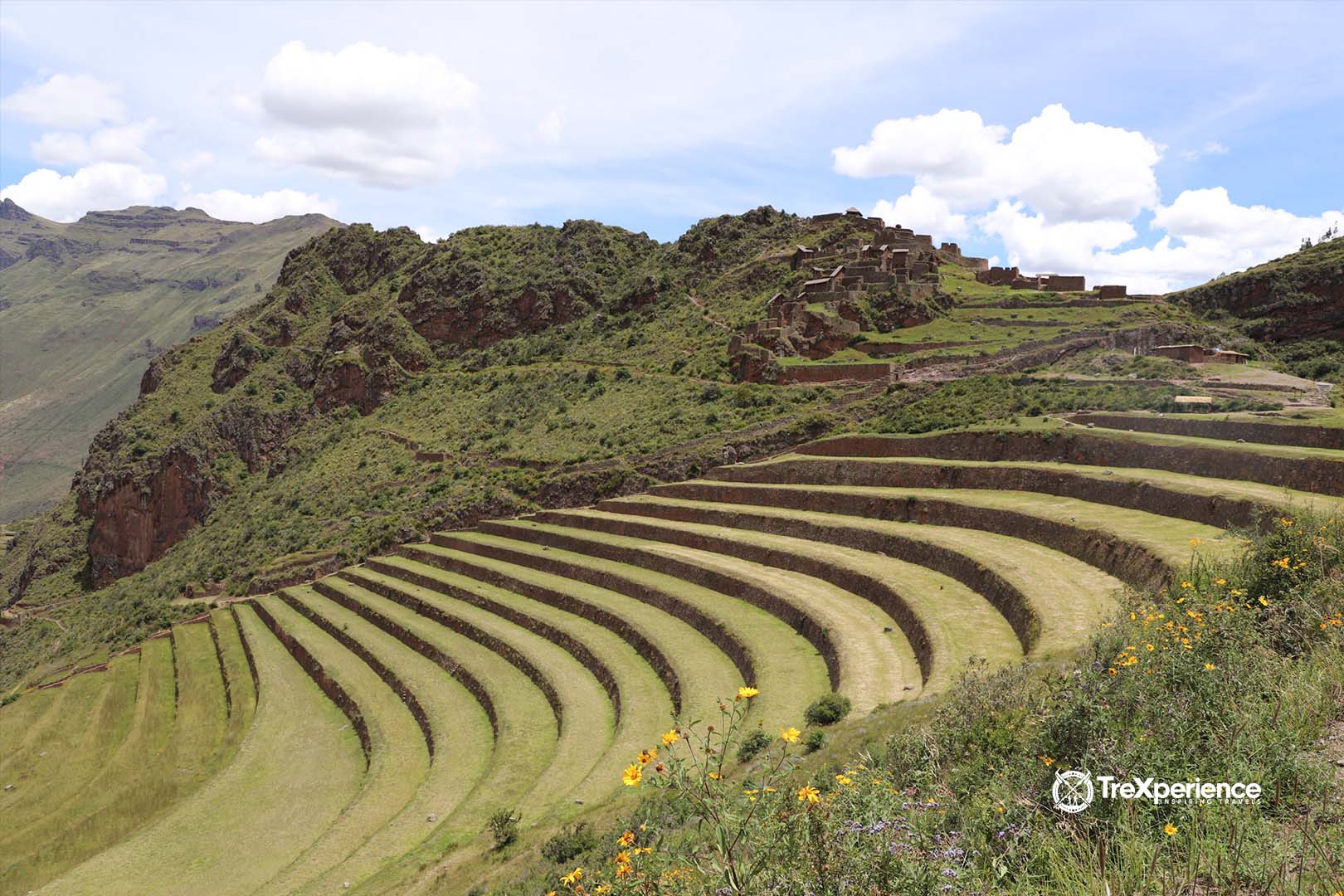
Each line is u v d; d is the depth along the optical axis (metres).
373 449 143.50
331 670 70.38
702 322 142.75
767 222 167.75
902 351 106.75
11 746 79.38
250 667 83.00
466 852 35.09
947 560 51.44
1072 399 77.31
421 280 185.00
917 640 42.22
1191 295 125.19
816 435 93.69
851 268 125.94
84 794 65.56
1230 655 13.70
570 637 61.28
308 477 143.75
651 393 121.44
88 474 175.00
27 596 157.50
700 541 72.94
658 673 52.03
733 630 52.09
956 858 9.88
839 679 41.16
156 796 60.69
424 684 62.41
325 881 36.94
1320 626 15.07
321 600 94.94
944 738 16.59
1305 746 11.20
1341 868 8.46
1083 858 9.71
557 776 41.22
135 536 157.38
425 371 171.25
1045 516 51.38
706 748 9.45
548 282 173.75
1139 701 13.05
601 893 9.77
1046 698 15.70
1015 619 39.59
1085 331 100.62
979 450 72.69
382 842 39.94
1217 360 90.69
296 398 174.38
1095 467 60.56
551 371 147.12
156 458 163.12
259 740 61.19
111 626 116.75
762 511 75.44
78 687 92.88
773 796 9.37
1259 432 55.91
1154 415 65.31
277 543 121.00
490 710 55.19
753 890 8.56
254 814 50.28
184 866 45.09
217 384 186.00
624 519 85.69
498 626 68.75
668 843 9.62
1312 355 106.94
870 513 68.44
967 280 136.38
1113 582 40.16
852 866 8.92
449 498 109.88
